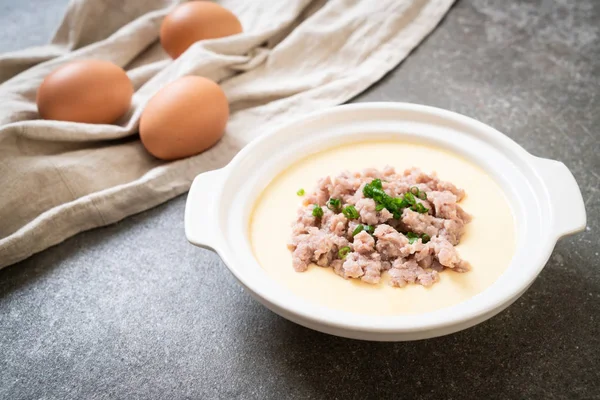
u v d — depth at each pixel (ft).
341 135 1.26
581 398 1.00
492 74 1.65
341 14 1.78
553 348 1.07
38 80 1.58
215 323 1.15
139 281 1.24
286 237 1.12
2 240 1.28
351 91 1.61
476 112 1.53
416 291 1.02
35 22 1.97
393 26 1.74
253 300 1.18
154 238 1.33
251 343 1.11
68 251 1.32
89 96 1.45
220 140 1.49
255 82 1.66
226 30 1.67
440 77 1.65
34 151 1.40
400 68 1.69
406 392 1.03
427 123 1.26
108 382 1.08
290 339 1.11
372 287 1.03
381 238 1.05
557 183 1.09
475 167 1.21
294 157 1.24
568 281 1.16
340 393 1.03
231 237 1.09
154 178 1.38
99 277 1.26
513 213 1.12
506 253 1.07
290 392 1.04
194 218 1.08
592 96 1.56
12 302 1.23
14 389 1.09
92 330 1.16
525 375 1.03
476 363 1.05
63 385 1.09
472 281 1.03
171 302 1.19
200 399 1.04
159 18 1.74
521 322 1.10
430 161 1.23
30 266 1.29
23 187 1.35
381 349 1.08
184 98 1.40
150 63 1.75
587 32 1.76
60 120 1.46
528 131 1.47
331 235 1.07
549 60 1.67
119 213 1.37
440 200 1.10
